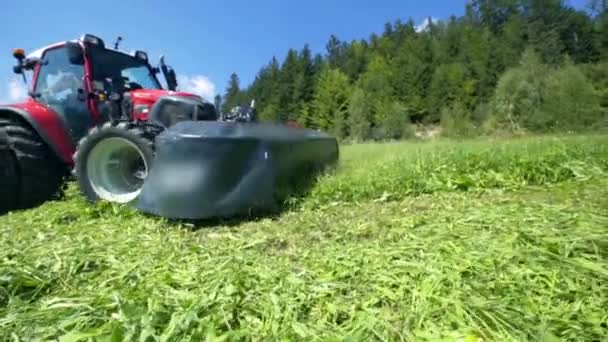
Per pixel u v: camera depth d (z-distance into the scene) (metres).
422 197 2.78
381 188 2.90
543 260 1.44
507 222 1.93
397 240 1.92
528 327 1.08
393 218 2.30
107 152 2.90
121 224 2.41
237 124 2.54
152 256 1.85
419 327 1.14
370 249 1.78
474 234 1.83
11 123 3.32
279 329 1.17
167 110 3.08
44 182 3.37
